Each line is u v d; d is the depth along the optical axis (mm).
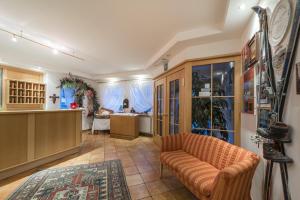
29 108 4824
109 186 2264
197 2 1871
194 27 2492
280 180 1224
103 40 3035
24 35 2750
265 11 1473
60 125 3422
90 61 4633
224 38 2561
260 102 1584
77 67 5453
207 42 2723
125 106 6391
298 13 978
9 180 2422
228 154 1895
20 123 2672
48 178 2480
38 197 1989
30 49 3553
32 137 2852
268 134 1199
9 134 2520
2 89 4262
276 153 1133
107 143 4688
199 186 1620
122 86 6578
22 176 2555
